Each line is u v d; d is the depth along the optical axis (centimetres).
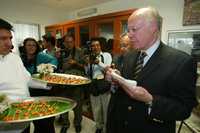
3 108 117
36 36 554
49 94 207
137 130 105
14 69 145
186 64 95
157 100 93
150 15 98
